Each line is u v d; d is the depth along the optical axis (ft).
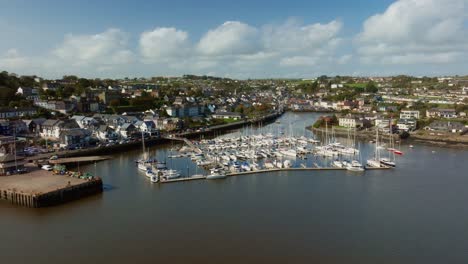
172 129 612.70
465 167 365.40
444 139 528.63
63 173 298.15
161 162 372.17
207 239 196.03
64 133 434.71
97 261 173.27
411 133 573.74
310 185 297.94
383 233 204.54
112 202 254.06
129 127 527.40
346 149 440.04
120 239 195.62
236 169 344.69
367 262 173.78
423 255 180.75
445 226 214.69
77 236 198.90
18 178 283.59
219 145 476.95
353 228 211.00
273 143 495.00
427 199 262.67
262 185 297.94
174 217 225.97
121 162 385.50
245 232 204.74
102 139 485.97
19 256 177.68
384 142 523.70
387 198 264.11
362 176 328.49
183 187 291.79
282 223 217.36
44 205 242.78
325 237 199.21
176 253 180.75
